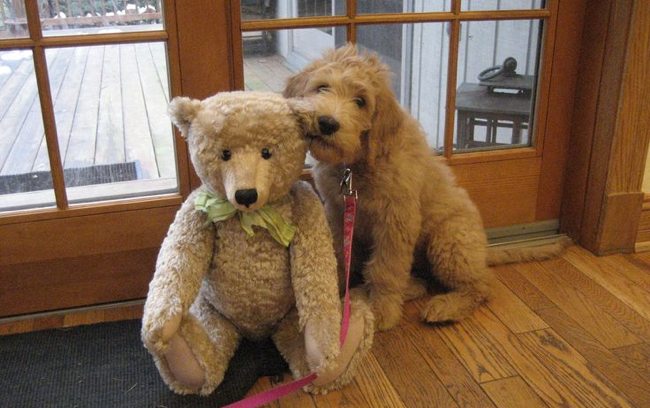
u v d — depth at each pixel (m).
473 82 1.91
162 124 1.78
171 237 1.37
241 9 1.63
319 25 1.70
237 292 1.39
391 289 1.67
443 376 1.48
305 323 1.35
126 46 1.74
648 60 1.85
